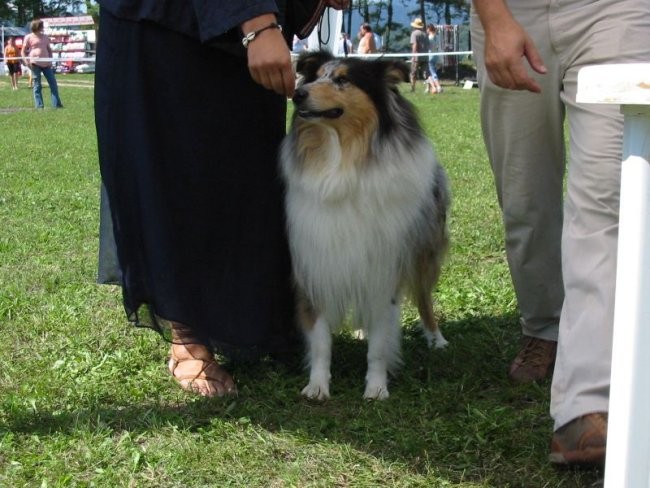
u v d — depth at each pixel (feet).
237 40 10.30
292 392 11.48
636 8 8.49
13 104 69.00
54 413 10.53
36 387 11.20
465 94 76.84
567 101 9.22
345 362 12.78
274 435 9.93
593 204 7.96
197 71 10.62
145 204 10.66
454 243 19.10
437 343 13.48
